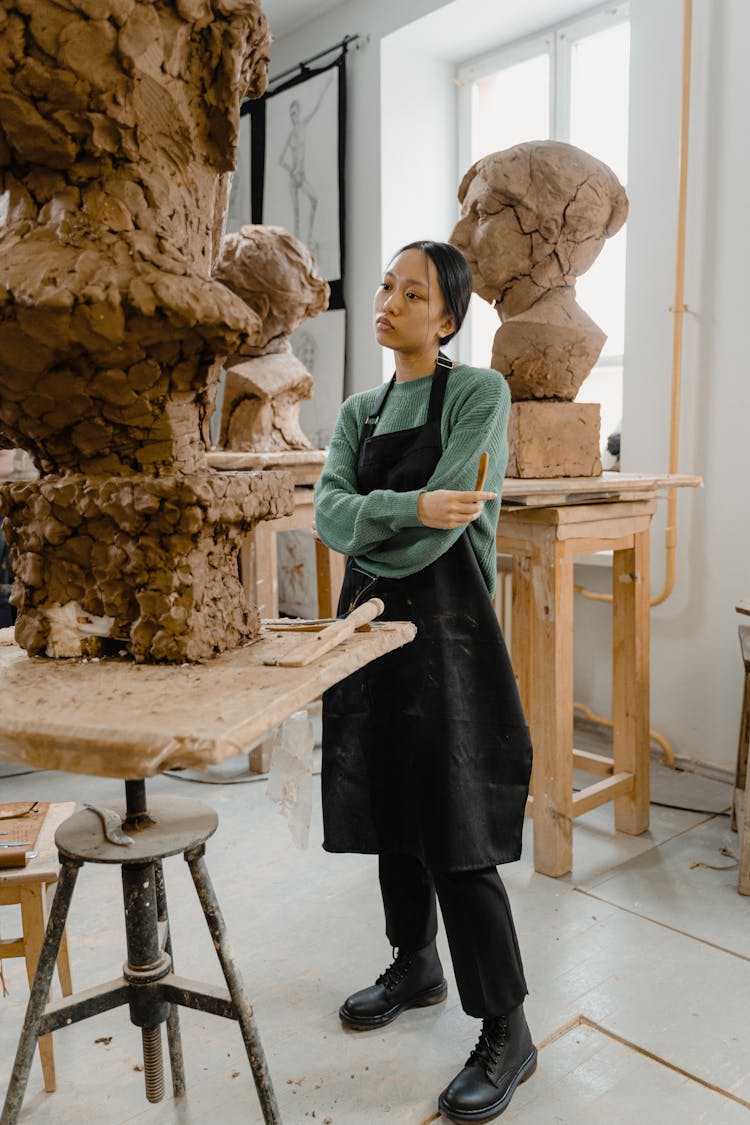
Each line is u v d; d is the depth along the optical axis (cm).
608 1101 162
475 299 439
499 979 157
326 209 444
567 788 245
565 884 242
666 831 276
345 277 442
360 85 421
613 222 254
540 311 248
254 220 492
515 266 248
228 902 232
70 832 125
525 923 221
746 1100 162
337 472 171
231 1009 126
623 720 270
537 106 404
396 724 163
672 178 307
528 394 253
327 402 458
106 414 119
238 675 113
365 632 136
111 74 108
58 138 111
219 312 111
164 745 88
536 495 227
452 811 153
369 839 166
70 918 222
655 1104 161
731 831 275
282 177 470
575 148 245
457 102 434
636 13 310
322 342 457
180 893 236
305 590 490
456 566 160
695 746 323
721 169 294
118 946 210
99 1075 171
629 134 317
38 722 94
